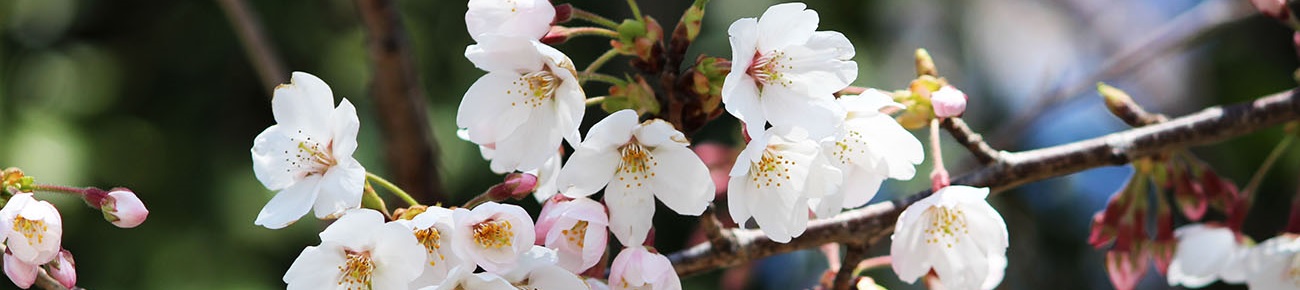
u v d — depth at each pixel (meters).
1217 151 1.35
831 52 0.68
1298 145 1.32
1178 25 1.02
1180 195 0.82
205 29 1.50
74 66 1.44
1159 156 0.81
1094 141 0.77
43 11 1.45
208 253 1.40
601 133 0.68
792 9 0.67
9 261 0.69
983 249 0.71
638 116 0.69
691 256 0.76
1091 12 1.57
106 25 1.48
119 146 1.42
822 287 0.77
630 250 0.69
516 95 0.68
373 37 0.90
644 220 0.69
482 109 0.68
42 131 1.35
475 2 0.69
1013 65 1.52
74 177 1.35
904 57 1.45
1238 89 1.40
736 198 0.69
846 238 0.74
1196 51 1.43
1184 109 1.44
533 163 0.68
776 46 0.68
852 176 0.71
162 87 1.48
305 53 1.42
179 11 1.50
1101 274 1.37
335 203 0.67
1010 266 1.24
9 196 0.70
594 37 1.42
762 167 0.69
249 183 1.45
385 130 0.92
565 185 0.68
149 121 1.46
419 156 0.92
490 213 0.66
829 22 1.42
